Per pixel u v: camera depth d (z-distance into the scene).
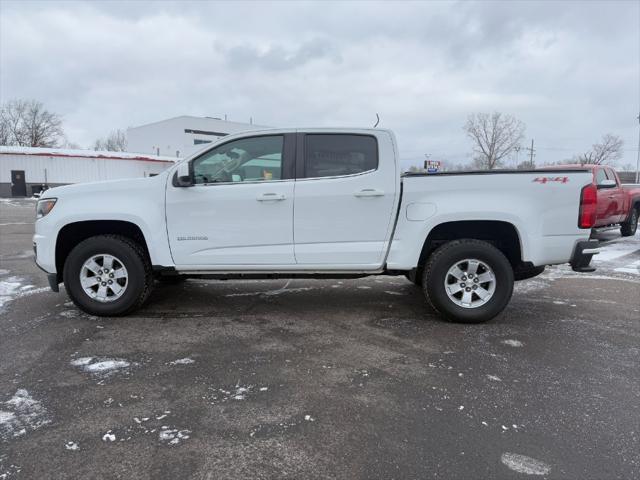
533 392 3.13
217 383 3.25
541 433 2.62
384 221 4.48
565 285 6.51
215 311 5.04
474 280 4.54
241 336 4.22
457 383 3.27
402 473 2.26
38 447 2.46
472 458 2.38
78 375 3.37
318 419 2.77
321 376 3.37
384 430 2.65
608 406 2.94
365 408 2.90
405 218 4.47
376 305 5.32
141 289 4.66
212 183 4.55
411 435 2.60
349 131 4.49
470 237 4.75
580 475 2.25
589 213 4.37
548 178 4.36
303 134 4.53
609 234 12.91
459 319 4.54
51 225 4.61
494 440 2.54
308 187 4.46
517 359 3.71
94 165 40.97
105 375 3.37
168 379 3.30
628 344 4.07
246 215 4.51
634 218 12.39
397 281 6.65
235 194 4.49
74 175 40.03
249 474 2.25
